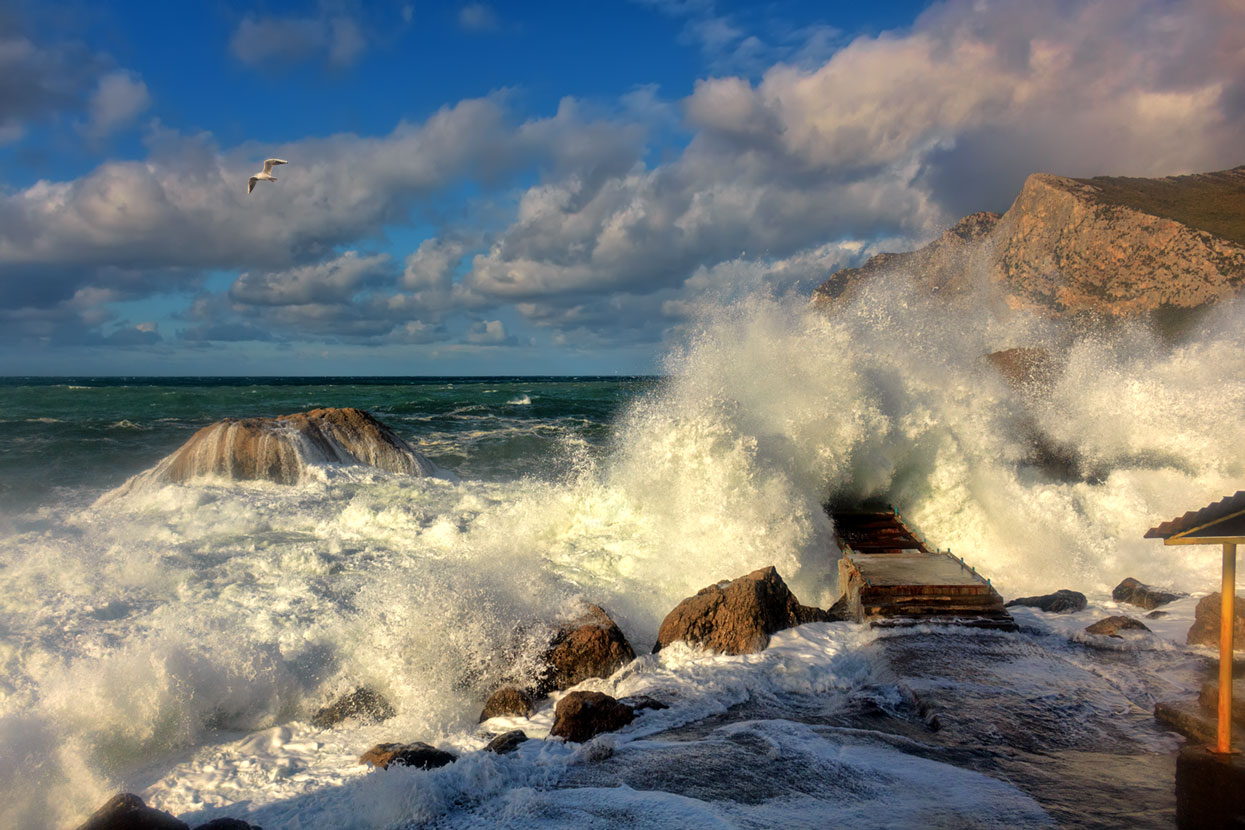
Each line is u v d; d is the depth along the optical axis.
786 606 6.75
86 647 5.98
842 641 6.38
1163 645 6.00
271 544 9.39
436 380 150.62
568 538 9.45
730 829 3.44
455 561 8.07
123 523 10.26
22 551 8.53
